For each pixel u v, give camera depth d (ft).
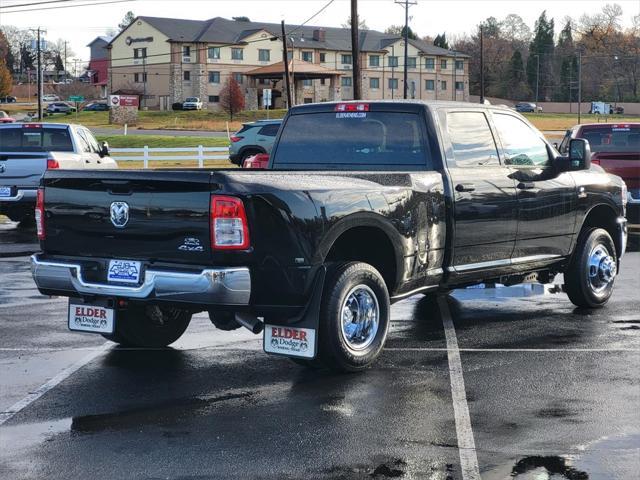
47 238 24.29
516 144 29.99
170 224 22.06
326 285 23.21
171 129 269.85
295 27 389.39
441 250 26.78
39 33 261.44
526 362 25.39
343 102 28.32
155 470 17.03
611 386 22.85
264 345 23.49
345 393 22.25
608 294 33.94
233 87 328.49
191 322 31.40
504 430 19.31
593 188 32.89
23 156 57.62
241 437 18.92
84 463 17.42
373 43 397.39
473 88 556.51
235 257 21.49
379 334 24.56
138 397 22.00
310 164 28.73
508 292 31.76
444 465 17.21
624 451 17.99
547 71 530.27
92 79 502.38
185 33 371.97
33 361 25.75
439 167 26.84
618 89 508.94
